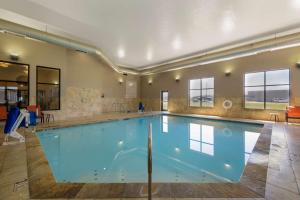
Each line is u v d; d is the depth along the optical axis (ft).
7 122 13.06
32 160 9.34
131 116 30.32
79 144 16.17
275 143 12.21
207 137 18.49
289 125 19.99
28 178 7.18
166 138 18.33
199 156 12.74
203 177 9.20
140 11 14.67
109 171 10.23
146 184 6.67
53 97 25.94
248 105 27.99
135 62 36.29
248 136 18.54
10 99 21.89
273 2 13.37
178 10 14.52
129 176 9.51
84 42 22.77
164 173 9.73
